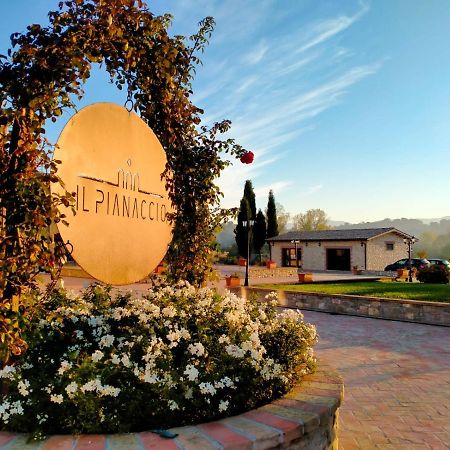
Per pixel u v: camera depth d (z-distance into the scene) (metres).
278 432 2.63
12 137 2.99
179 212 4.77
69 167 3.45
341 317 11.82
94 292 4.33
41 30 3.12
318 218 64.81
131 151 4.09
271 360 3.32
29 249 2.87
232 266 39.34
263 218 43.53
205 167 4.78
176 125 4.62
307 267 38.72
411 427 4.43
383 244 35.78
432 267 19.92
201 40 4.53
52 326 3.38
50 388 2.72
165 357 3.05
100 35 3.39
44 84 3.04
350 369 6.64
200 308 3.75
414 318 10.91
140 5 3.77
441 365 6.84
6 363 2.93
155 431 2.64
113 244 3.87
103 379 2.79
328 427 3.12
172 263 4.86
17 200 2.87
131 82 4.06
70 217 3.44
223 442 2.48
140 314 3.51
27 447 2.40
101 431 2.67
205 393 2.92
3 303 2.78
